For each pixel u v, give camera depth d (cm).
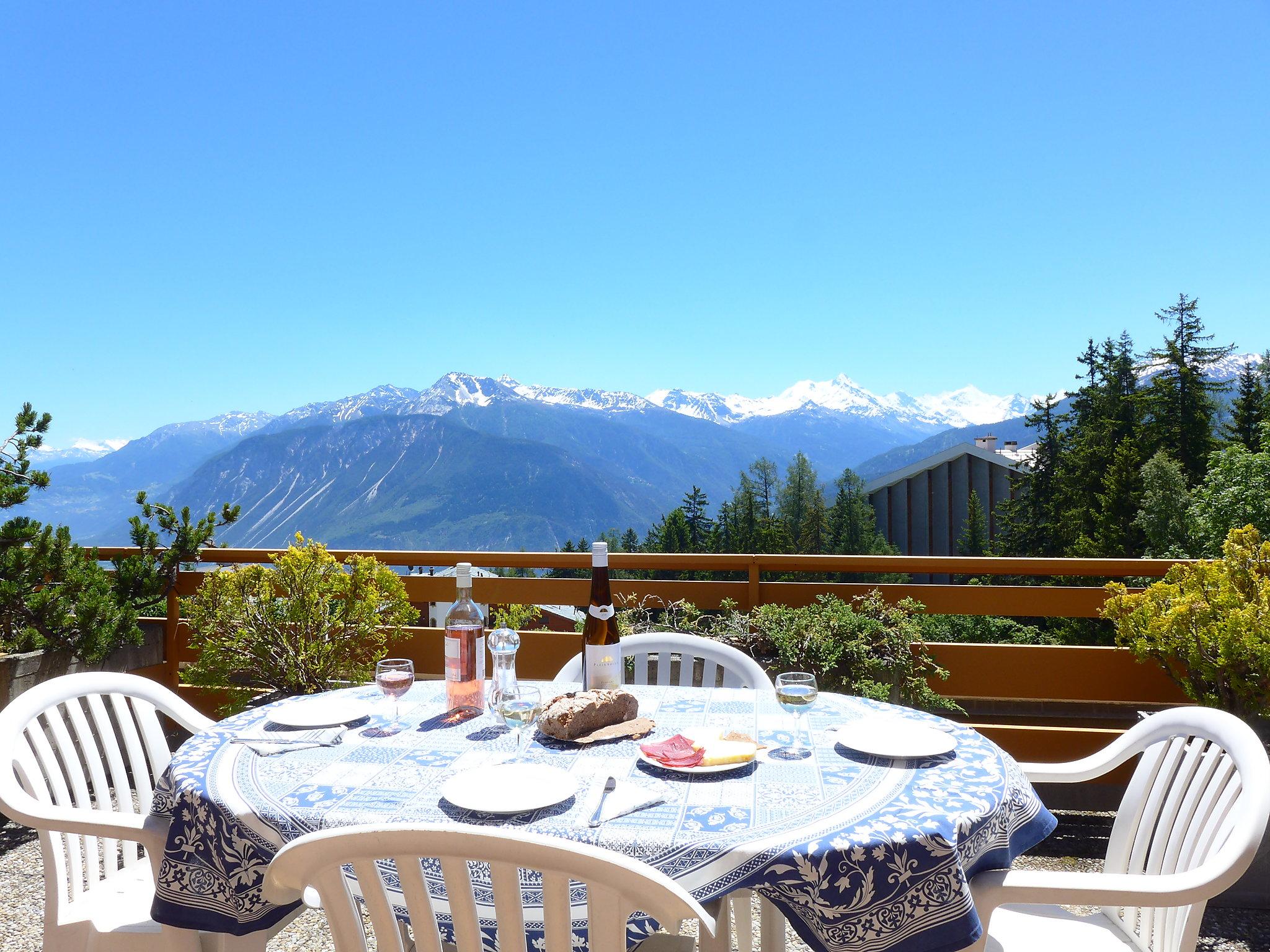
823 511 4631
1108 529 2845
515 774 144
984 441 2925
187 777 150
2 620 391
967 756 160
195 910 140
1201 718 176
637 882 94
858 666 362
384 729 179
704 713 194
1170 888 137
